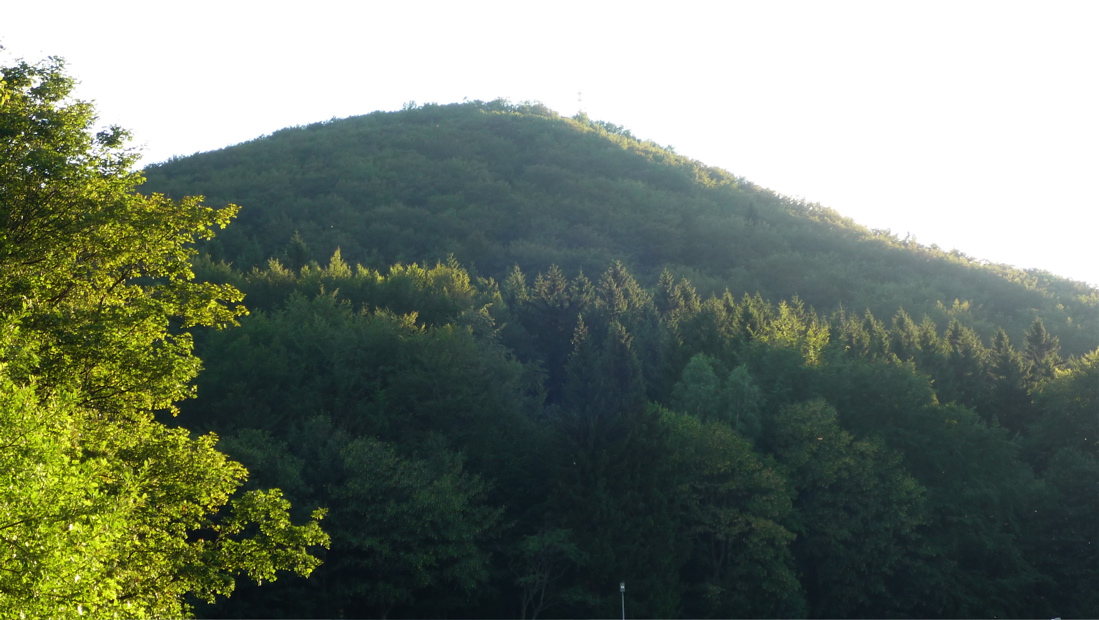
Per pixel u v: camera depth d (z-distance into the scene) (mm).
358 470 51719
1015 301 176625
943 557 60062
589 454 57719
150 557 23016
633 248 198375
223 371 62281
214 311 25766
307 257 120188
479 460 62188
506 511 59406
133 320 23281
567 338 100688
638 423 59562
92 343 21938
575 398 77562
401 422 64188
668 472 59312
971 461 66500
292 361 67312
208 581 23734
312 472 52281
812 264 182625
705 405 69688
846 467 62125
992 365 95938
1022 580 59781
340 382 65000
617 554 54000
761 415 69938
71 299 24375
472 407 65250
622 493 56500
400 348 70062
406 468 53594
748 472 59969
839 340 93562
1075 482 63188
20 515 15164
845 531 60312
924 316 135750
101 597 17625
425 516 50875
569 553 52844
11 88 24328
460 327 83625
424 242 181375
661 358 89625
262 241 162750
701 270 190000
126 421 24828
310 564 24875
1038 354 107688
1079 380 72125
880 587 59656
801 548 62656
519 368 77250
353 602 51438
